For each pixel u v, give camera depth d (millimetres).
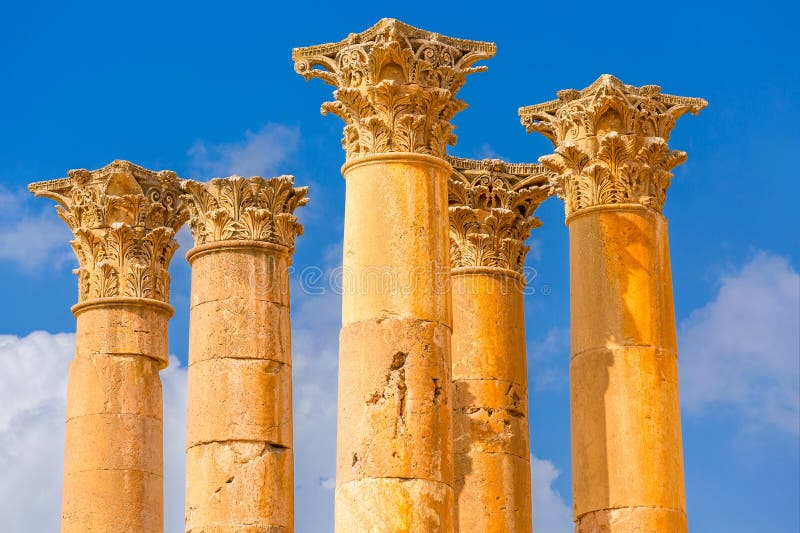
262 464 34625
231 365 35125
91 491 37125
